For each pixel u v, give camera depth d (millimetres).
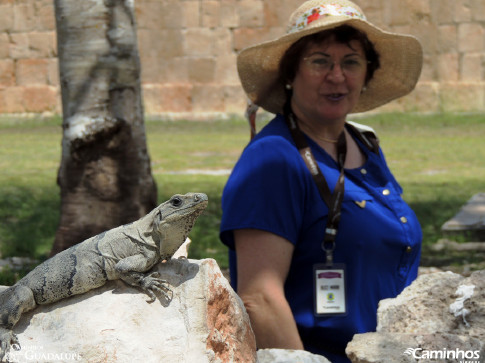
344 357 3502
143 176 7867
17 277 7137
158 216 2811
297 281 3529
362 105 4578
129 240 2822
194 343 2682
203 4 25203
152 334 2684
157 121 25141
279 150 3516
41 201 12016
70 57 7586
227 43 25297
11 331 2713
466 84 24609
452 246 9234
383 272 3551
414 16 24578
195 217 2826
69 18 7562
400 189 3977
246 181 3463
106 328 2668
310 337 3510
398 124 23250
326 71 3654
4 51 26031
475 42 24547
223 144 20109
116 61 7590
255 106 4207
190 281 2807
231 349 2814
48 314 2777
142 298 2777
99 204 7727
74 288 2793
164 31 25406
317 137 3729
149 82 25578
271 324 3336
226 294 2848
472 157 17250
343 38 3654
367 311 3500
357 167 3734
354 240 3467
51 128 24453
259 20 25109
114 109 7625
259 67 3979
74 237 7723
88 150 7641
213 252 8625
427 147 18859
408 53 4156
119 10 7609
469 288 2996
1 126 24969
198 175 14750
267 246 3393
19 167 16188
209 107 25438
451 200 11938
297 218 3451
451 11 24531
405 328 2961
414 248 3660
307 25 3705
